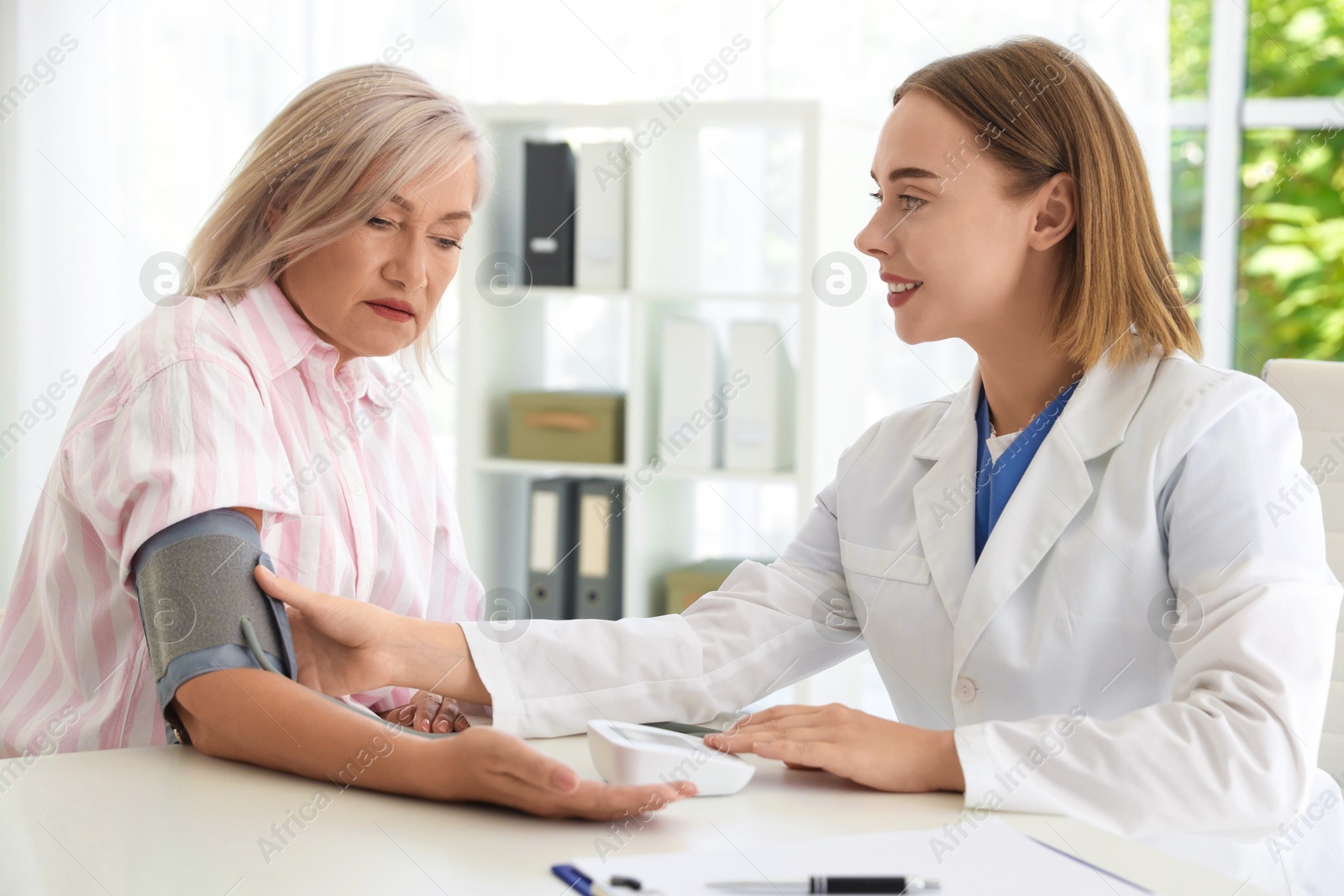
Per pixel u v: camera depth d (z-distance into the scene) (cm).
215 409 102
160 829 75
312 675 98
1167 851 87
